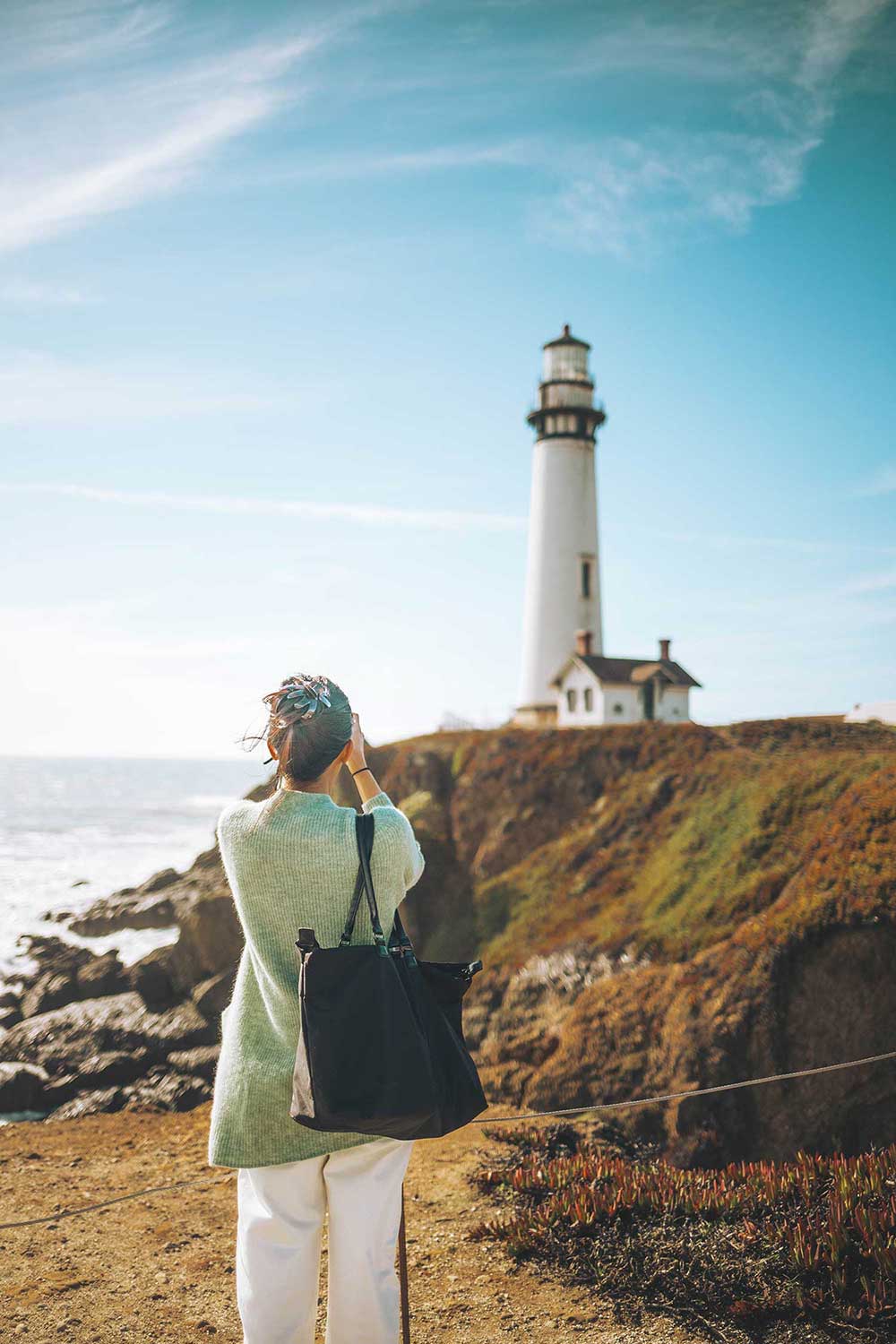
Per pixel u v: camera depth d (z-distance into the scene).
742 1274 4.49
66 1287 4.77
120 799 135.12
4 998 24.14
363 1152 2.56
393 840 2.53
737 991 13.03
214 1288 4.77
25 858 60.47
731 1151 11.67
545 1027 16.03
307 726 2.58
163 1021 20.19
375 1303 2.53
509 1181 6.34
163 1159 8.52
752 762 22.36
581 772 25.80
